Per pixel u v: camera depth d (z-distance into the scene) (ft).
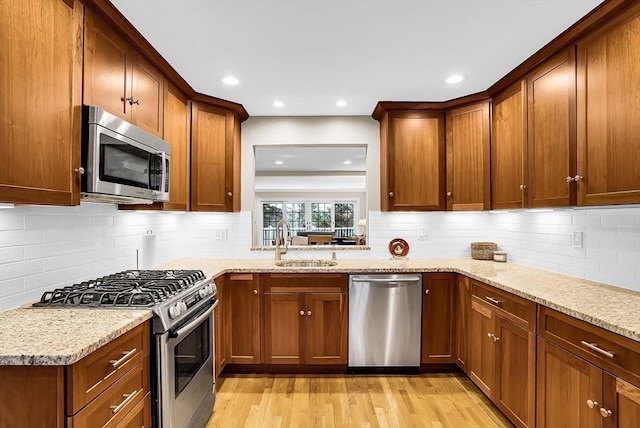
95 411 3.82
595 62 5.62
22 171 3.92
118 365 4.20
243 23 5.97
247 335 9.06
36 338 3.84
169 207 8.00
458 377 9.04
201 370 6.57
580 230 7.30
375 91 9.08
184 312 5.62
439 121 9.98
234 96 9.37
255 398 7.97
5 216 4.88
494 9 5.58
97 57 5.32
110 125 5.17
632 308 5.00
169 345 5.14
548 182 6.81
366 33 6.32
